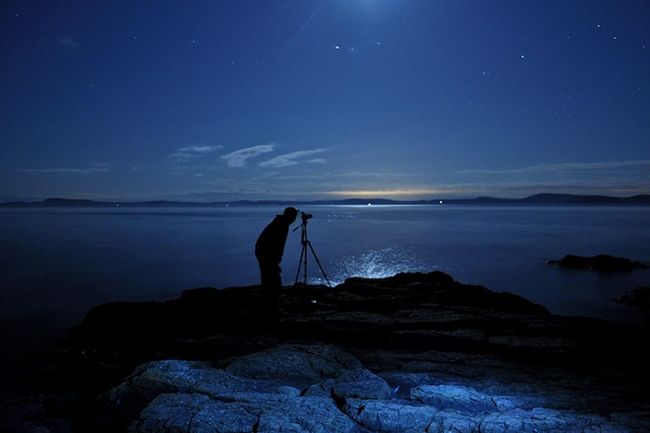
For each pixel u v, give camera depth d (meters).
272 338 7.78
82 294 28.02
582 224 117.25
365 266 41.38
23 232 87.00
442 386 5.19
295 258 47.16
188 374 5.41
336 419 4.25
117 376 6.50
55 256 47.94
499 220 146.12
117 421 4.89
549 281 35.06
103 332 9.61
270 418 4.20
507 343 7.06
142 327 9.57
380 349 7.29
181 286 31.62
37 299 25.98
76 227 106.50
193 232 89.75
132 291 29.55
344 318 8.98
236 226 113.69
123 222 134.88
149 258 46.94
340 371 5.88
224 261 44.97
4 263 42.19
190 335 8.84
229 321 9.45
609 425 4.14
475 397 4.91
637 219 147.62
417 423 4.30
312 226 111.62
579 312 25.27
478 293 11.39
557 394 5.12
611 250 56.03
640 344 7.20
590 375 5.88
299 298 11.39
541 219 153.75
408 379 5.59
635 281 34.59
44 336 17.28
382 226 111.56
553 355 6.47
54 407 5.36
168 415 4.36
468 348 7.21
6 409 5.23
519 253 52.09
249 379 5.42
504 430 4.08
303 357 6.11
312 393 5.08
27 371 6.83
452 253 51.62
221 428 4.07
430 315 9.21
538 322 8.46
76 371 6.75
